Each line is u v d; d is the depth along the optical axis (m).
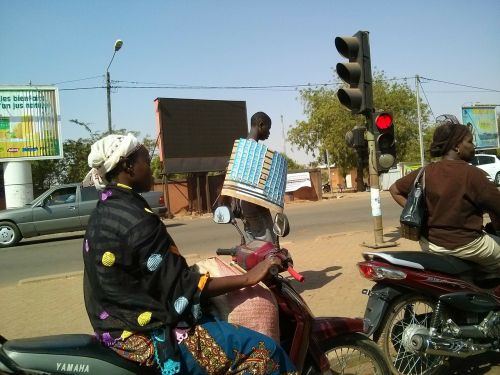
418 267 3.66
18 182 21.34
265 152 3.30
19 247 15.12
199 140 23.14
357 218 15.39
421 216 3.84
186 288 2.30
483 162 28.27
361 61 7.96
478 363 4.11
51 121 21.77
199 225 17.44
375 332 3.73
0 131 20.98
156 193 17.03
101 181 2.48
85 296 2.40
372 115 8.27
